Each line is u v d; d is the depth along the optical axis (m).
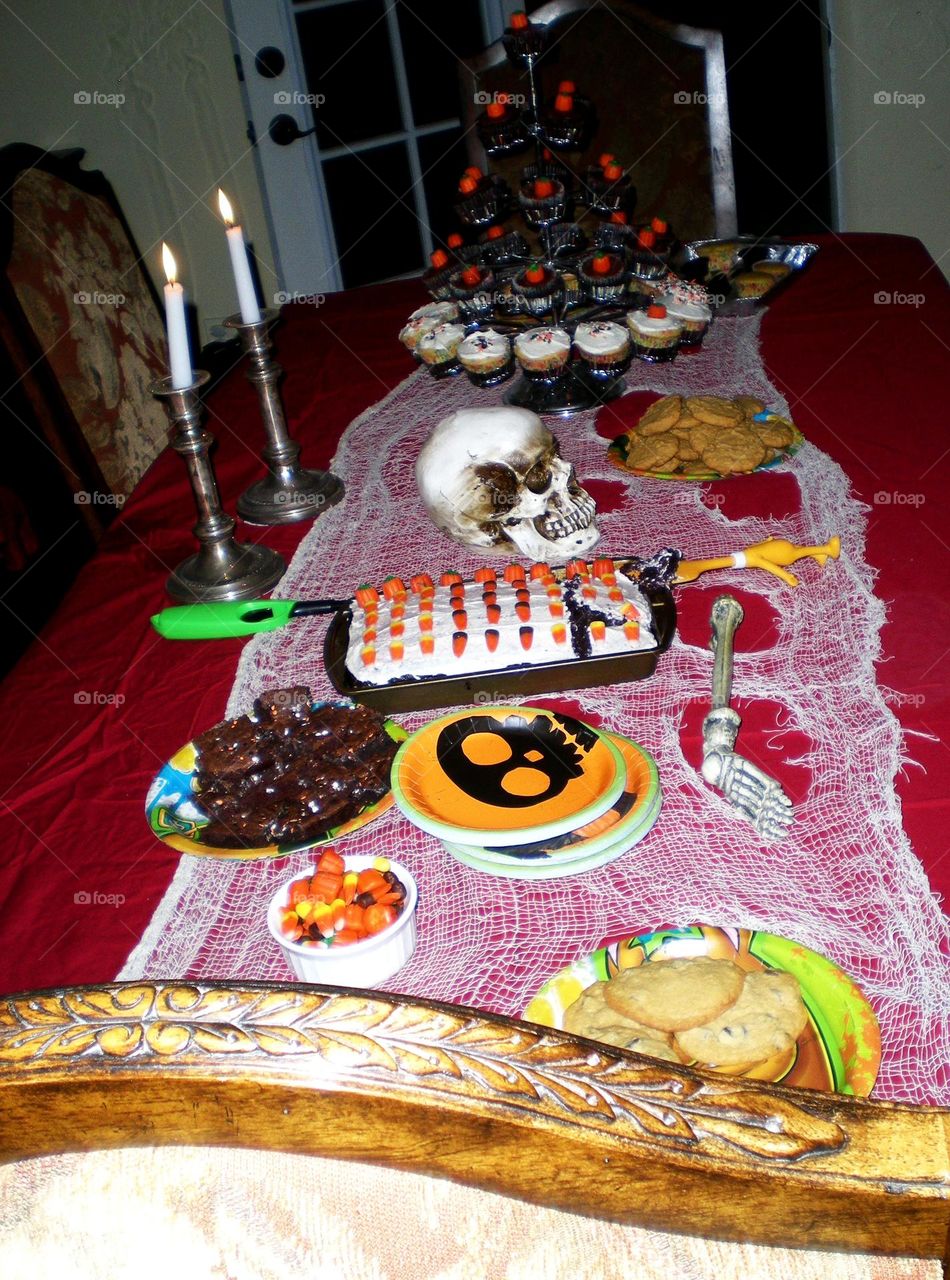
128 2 2.86
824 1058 0.60
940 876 0.74
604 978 0.66
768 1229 0.48
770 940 0.67
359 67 3.04
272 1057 0.47
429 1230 0.50
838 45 3.06
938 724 0.87
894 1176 0.45
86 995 0.49
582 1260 0.51
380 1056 0.46
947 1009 0.65
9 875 0.84
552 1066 0.47
